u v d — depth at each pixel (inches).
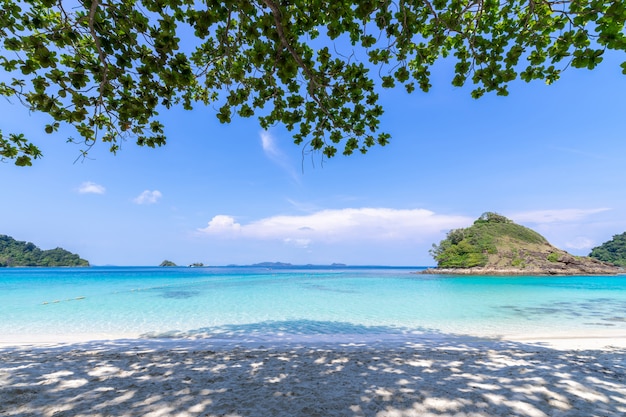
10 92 212.8
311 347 353.1
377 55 224.2
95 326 550.6
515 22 234.1
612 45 162.7
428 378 230.7
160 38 182.2
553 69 210.7
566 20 182.7
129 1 193.9
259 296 1047.0
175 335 474.9
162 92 231.6
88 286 1451.8
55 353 314.5
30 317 639.8
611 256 6023.6
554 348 350.3
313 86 240.4
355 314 683.4
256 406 178.7
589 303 872.9
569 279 2492.6
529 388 208.1
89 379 226.4
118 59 198.8
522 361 280.8
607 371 246.7
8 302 867.4
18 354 311.4
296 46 204.4
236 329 525.7
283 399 189.6
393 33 210.1
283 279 2191.2
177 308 768.3
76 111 195.0
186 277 2475.4
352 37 216.8
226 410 172.9
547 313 692.1
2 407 175.6
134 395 195.6
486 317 641.0
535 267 3277.6
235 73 221.5
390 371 249.3
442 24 219.6
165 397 192.2
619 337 437.4
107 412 170.2
